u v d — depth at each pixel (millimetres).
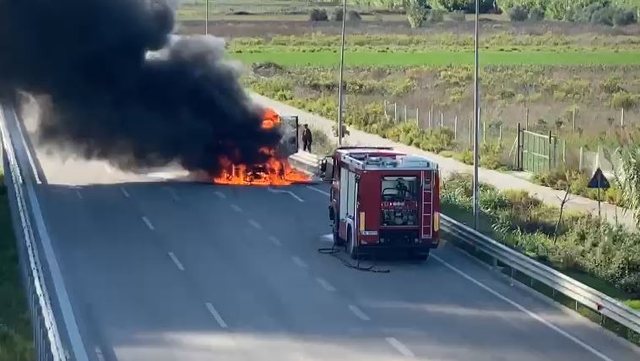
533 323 43750
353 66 192125
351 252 55844
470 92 153625
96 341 40531
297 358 38375
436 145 102438
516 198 74000
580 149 88750
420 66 189750
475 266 54906
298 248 58656
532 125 114750
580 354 39125
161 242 59781
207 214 69062
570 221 64688
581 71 179000
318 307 46062
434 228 54719
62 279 50844
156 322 43375
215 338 41000
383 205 54281
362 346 40062
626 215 67125
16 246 59125
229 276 51750
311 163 89125
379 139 110562
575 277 52500
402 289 49656
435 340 40969
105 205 72000
